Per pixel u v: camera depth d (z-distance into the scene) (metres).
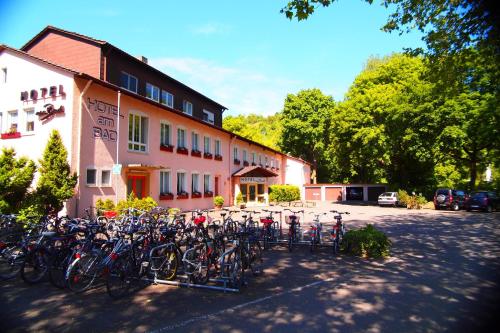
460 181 39.62
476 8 8.19
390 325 4.89
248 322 4.99
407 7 9.45
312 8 7.61
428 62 10.39
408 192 34.72
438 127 26.53
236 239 7.14
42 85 14.19
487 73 10.98
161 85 22.55
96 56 17.44
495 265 8.56
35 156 14.02
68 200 12.94
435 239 12.55
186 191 21.64
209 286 6.64
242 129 50.41
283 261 8.98
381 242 9.57
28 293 6.29
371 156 32.41
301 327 4.82
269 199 35.44
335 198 45.16
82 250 6.61
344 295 6.21
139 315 5.28
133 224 8.38
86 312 5.40
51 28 18.33
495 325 4.87
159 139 18.97
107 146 15.07
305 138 48.28
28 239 7.18
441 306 5.64
